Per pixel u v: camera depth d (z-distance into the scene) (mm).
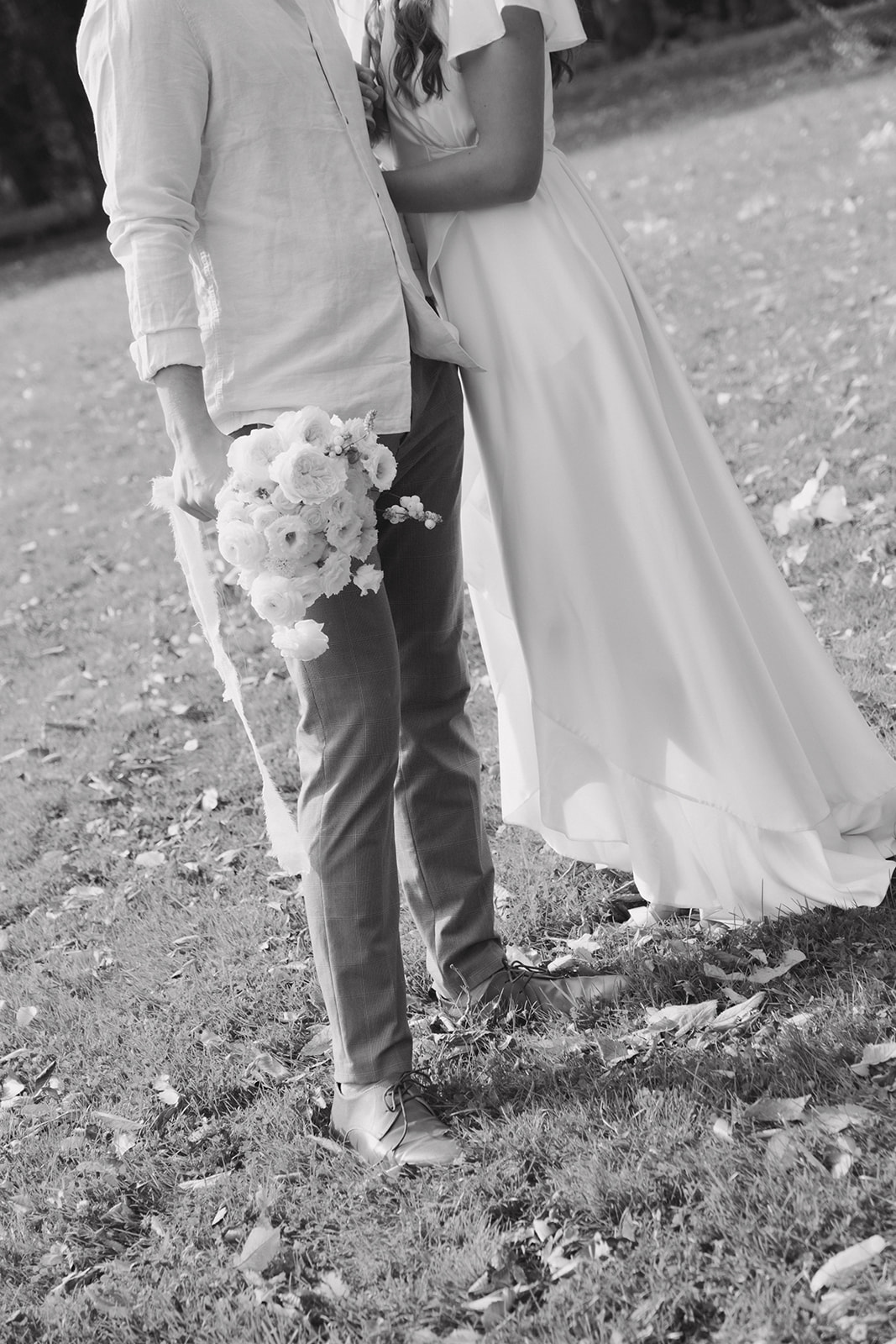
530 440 2422
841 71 15461
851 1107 2010
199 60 2035
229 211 2102
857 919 2527
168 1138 2438
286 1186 2213
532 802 2877
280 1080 2523
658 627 2480
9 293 18266
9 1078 2795
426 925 2562
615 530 2453
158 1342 1972
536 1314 1827
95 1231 2227
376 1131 2215
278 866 3398
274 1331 1902
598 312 2387
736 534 2604
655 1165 2000
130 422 9047
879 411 5230
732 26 24766
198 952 3072
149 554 6434
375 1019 2236
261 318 2104
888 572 3971
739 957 2527
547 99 2453
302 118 2100
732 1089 2145
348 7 2463
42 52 25344
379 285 2150
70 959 3207
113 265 17469
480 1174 2100
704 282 7910
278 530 1934
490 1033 2477
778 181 10133
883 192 8617
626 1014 2449
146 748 4359
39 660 5527
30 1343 2037
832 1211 1832
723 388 6117
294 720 4262
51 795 4219
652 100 18266
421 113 2357
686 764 2537
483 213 2381
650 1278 1812
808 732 2680
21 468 8680
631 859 2648
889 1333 1642
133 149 2021
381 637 2186
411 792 2502
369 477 2027
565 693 2541
